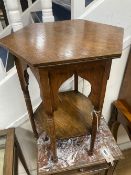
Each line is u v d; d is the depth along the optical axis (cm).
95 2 84
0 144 92
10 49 55
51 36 62
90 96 63
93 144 80
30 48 54
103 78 57
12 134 92
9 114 104
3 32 122
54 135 69
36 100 103
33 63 46
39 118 86
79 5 83
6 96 97
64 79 54
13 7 79
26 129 115
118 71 112
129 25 94
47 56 49
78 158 83
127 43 100
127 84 112
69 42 57
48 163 81
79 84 106
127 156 152
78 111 89
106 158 83
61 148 87
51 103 58
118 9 88
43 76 50
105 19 89
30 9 133
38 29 69
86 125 82
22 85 74
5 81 93
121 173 140
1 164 84
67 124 82
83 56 49
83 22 75
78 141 90
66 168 80
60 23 75
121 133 147
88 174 87
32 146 124
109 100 125
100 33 63
